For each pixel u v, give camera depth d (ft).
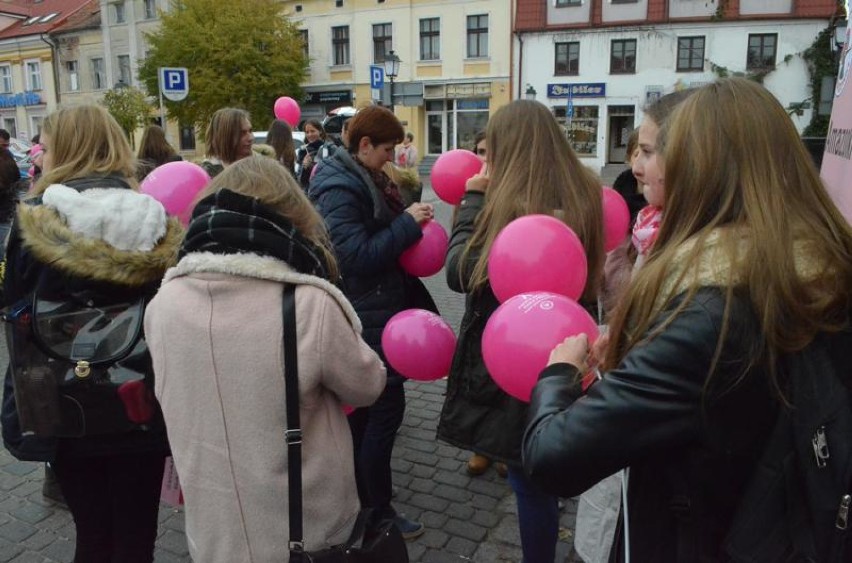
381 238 8.64
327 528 4.81
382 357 8.92
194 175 8.87
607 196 8.18
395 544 5.20
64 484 6.68
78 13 119.85
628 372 3.50
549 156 7.07
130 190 6.73
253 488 4.61
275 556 4.62
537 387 4.11
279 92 90.58
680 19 80.33
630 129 87.86
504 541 9.60
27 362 6.20
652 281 3.70
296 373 4.56
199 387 4.67
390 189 9.33
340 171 8.89
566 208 6.99
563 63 86.48
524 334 5.29
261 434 4.61
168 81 29.53
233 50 86.43
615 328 3.95
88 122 6.89
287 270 4.79
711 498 3.61
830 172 9.69
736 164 3.68
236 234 4.70
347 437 5.13
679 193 3.87
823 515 3.31
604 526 7.52
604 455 3.48
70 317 6.23
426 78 92.89
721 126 3.73
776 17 76.95
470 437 7.31
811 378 3.38
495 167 7.25
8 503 10.80
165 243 6.50
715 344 3.34
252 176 5.05
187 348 4.68
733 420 3.46
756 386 3.42
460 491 11.01
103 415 6.22
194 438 4.72
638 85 83.46
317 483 4.75
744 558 3.40
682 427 3.43
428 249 9.21
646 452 3.49
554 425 3.67
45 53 118.73
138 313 6.38
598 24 83.35
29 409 6.17
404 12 92.02
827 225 3.64
